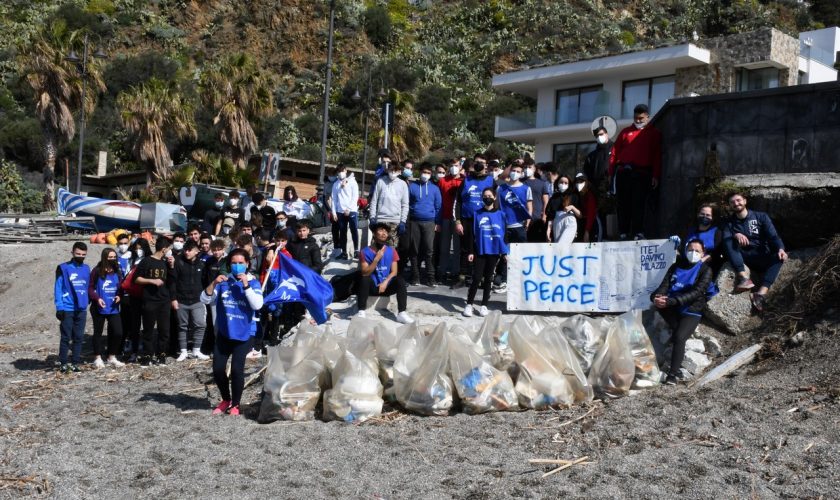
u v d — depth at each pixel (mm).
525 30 72438
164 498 5555
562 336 7520
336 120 56375
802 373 7238
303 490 5609
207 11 74312
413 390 7309
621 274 9508
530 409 7305
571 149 33531
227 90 34219
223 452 6551
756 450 5836
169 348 12141
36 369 11492
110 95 56781
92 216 25484
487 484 5562
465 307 10211
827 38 42375
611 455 5957
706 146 10438
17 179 41125
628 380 7426
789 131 9805
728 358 8047
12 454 6676
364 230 14547
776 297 8625
